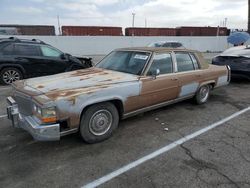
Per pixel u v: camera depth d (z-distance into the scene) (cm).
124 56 524
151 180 311
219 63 917
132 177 317
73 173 325
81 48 3077
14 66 849
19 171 328
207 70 619
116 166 342
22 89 390
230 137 438
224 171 330
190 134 450
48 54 900
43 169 333
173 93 530
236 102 660
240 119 530
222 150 389
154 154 375
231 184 303
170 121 512
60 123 366
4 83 855
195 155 372
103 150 387
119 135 441
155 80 480
